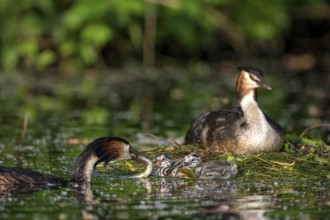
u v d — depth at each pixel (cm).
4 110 1902
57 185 1138
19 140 1537
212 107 1928
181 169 1219
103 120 1770
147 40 2612
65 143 1507
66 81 2398
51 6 2483
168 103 2006
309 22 2891
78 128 1666
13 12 2500
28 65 2572
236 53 2806
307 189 1121
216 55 2800
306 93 2161
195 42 2627
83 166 1167
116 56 2681
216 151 1372
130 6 2425
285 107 1923
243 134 1341
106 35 2464
